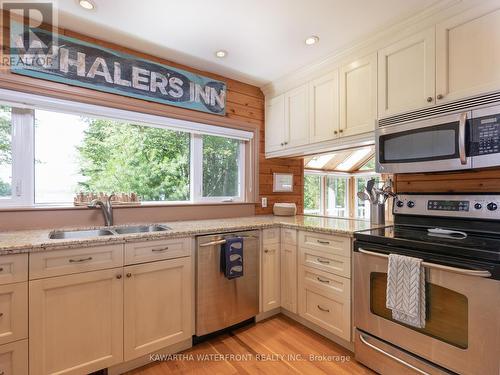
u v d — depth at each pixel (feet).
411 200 6.27
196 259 6.33
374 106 6.61
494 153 4.63
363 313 5.56
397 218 6.53
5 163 6.04
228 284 6.75
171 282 5.95
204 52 7.52
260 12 5.86
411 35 5.95
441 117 5.27
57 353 4.71
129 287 5.41
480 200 5.26
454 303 4.25
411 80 5.92
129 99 7.21
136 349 5.49
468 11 5.11
